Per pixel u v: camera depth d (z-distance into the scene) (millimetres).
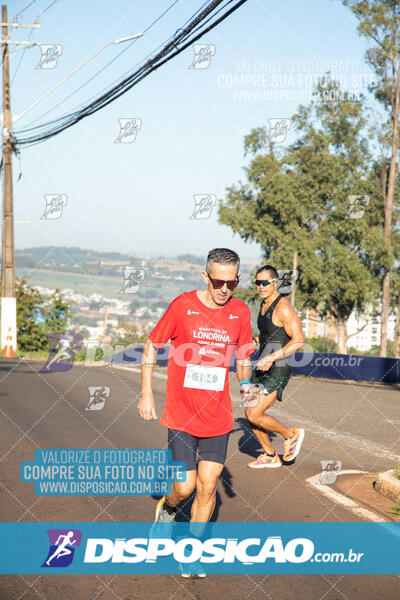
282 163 35219
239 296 34938
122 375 16141
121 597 3234
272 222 35781
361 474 5918
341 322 36781
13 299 24844
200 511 3613
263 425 6027
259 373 6078
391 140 31484
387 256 32250
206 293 3711
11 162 24109
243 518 4543
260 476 5809
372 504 4945
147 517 4523
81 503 4824
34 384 13344
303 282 33250
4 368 17688
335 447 7230
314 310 37562
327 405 10875
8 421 8406
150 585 3404
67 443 7055
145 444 7102
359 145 32969
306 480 5660
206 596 3275
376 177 33125
